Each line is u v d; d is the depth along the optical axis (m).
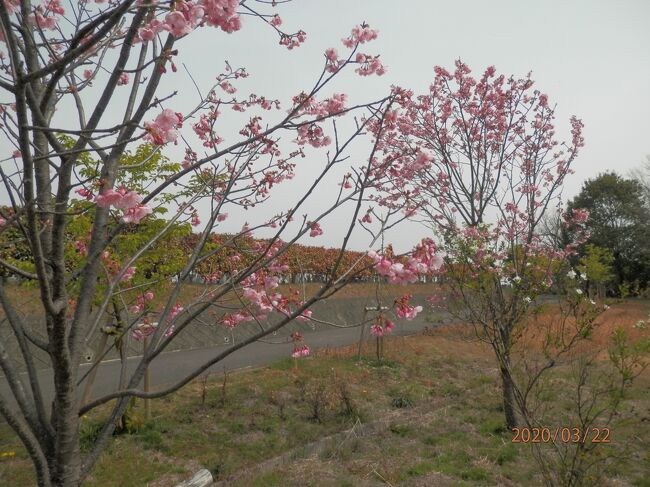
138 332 4.67
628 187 29.86
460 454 5.28
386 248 2.34
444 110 7.03
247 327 15.17
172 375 9.05
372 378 8.68
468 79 7.14
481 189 6.47
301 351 3.97
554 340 4.65
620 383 6.02
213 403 6.86
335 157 2.50
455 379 9.08
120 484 4.44
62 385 1.86
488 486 4.46
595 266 4.54
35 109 1.69
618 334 3.94
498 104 7.07
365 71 3.05
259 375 8.54
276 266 3.42
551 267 5.34
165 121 1.84
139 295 4.77
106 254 3.71
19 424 1.76
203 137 3.77
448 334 13.06
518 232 6.79
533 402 6.01
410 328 15.66
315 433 5.99
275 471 4.86
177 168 5.17
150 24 2.01
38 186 2.13
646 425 5.75
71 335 2.02
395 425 6.35
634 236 29.20
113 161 2.20
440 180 6.71
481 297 5.30
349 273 2.31
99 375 8.77
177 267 5.28
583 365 4.71
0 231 1.85
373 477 4.73
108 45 2.60
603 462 4.52
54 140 1.99
